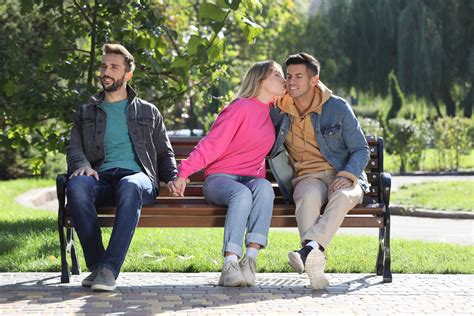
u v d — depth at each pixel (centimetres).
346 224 716
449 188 2023
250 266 683
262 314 587
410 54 3494
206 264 814
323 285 676
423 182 2242
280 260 853
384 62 3622
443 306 625
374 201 749
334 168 733
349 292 677
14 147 1278
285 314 588
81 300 632
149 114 730
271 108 741
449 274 786
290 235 1132
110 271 661
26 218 1301
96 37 1134
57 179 700
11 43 1162
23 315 580
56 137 1235
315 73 723
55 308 604
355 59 3659
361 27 3628
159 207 694
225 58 1730
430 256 912
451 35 3553
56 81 1166
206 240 1038
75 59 1180
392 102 3766
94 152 721
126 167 717
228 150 718
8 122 1225
